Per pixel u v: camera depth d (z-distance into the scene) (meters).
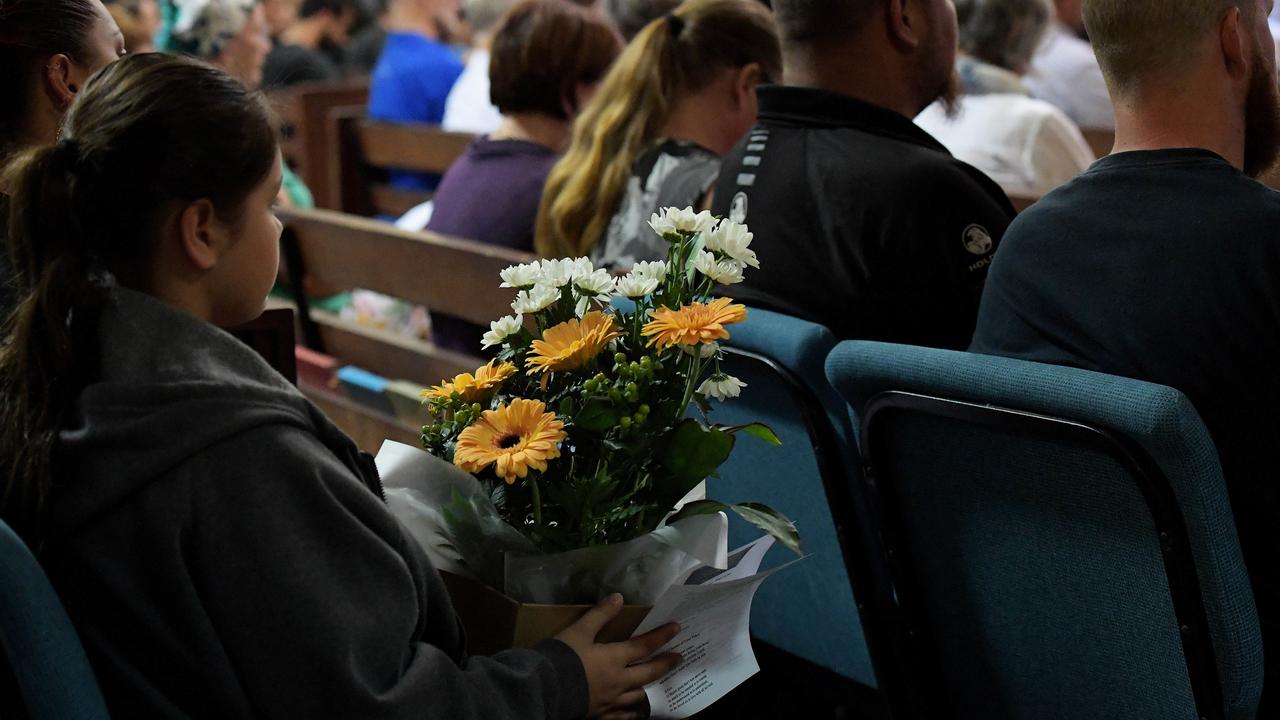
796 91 1.92
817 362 1.63
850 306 1.81
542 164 2.79
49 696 1.03
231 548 1.04
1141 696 1.44
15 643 1.02
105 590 1.05
